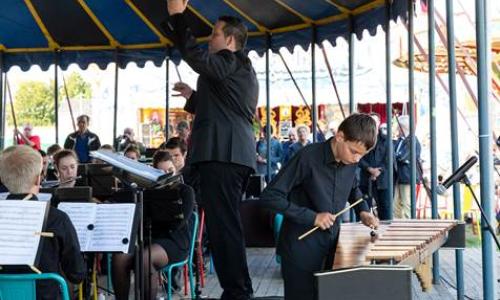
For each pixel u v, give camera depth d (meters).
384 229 3.64
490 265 4.62
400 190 8.94
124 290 4.82
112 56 10.98
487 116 4.59
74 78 21.02
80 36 10.68
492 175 4.59
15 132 11.16
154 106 17.20
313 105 9.41
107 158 4.16
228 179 4.39
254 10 9.43
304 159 3.34
